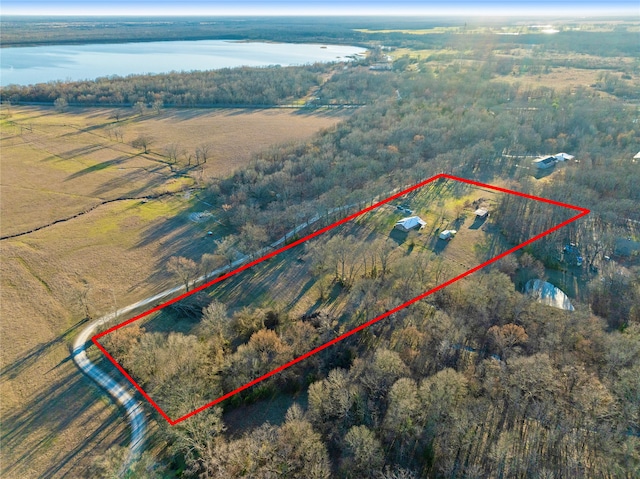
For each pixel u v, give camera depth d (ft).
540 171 481.05
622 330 260.21
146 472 175.73
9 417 209.77
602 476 172.86
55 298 294.25
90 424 206.39
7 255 340.59
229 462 175.73
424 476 177.88
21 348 250.78
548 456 181.27
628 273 295.07
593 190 403.13
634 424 187.83
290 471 171.22
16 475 185.06
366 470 174.91
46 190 460.96
